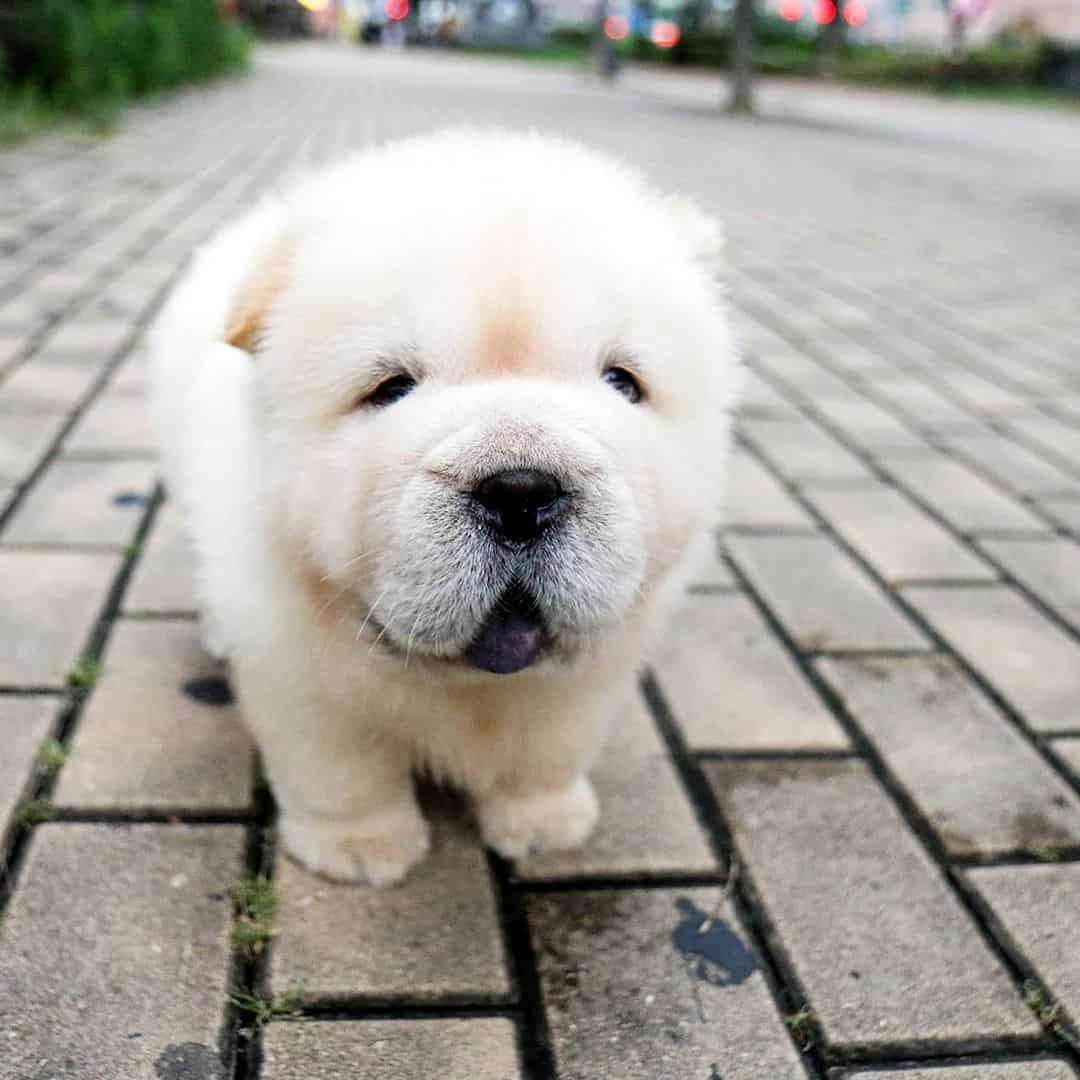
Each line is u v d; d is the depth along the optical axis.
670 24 9.59
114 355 1.28
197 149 2.78
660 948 0.56
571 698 0.57
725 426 0.57
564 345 0.47
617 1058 0.50
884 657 0.83
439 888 0.59
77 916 0.54
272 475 0.50
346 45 11.03
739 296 1.85
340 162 0.63
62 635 0.76
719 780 0.69
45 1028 0.49
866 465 1.18
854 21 11.43
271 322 0.51
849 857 0.63
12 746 0.65
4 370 1.21
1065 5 10.08
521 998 0.53
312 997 0.52
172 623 0.78
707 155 3.55
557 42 11.62
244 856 0.59
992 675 0.81
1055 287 2.03
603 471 0.44
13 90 2.92
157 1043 0.49
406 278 0.47
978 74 7.99
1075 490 1.14
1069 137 5.05
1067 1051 0.52
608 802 0.66
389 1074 0.48
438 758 0.60
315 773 0.57
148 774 0.64
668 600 0.58
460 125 0.68
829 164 3.56
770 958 0.56
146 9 3.90
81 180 2.26
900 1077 0.50
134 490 0.96
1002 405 1.39
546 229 0.48
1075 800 0.69
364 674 0.52
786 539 1.00
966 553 1.00
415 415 0.45
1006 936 0.58
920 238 2.45
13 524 0.90
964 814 0.67
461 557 0.43
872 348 1.60
